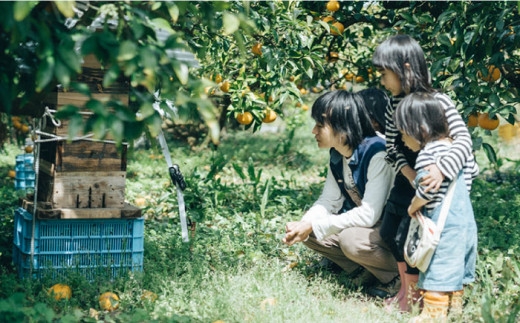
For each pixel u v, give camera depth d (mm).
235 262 4090
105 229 3613
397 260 3412
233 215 5848
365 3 5398
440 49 4562
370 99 3703
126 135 2350
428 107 2947
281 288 3533
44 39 2156
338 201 3928
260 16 4219
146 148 12648
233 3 3826
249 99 4562
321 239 3566
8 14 2104
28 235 3531
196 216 5469
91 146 3510
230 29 2447
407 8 5781
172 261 3885
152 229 5121
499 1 4141
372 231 3594
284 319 3098
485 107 4000
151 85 2254
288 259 4355
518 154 11992
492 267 3727
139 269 3688
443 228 2988
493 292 3465
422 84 3104
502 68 4629
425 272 3059
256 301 3342
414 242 3066
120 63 2250
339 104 3512
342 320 3115
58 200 3490
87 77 3365
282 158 11594
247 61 5031
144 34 2439
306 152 12125
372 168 3480
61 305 3199
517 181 8609
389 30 5012
